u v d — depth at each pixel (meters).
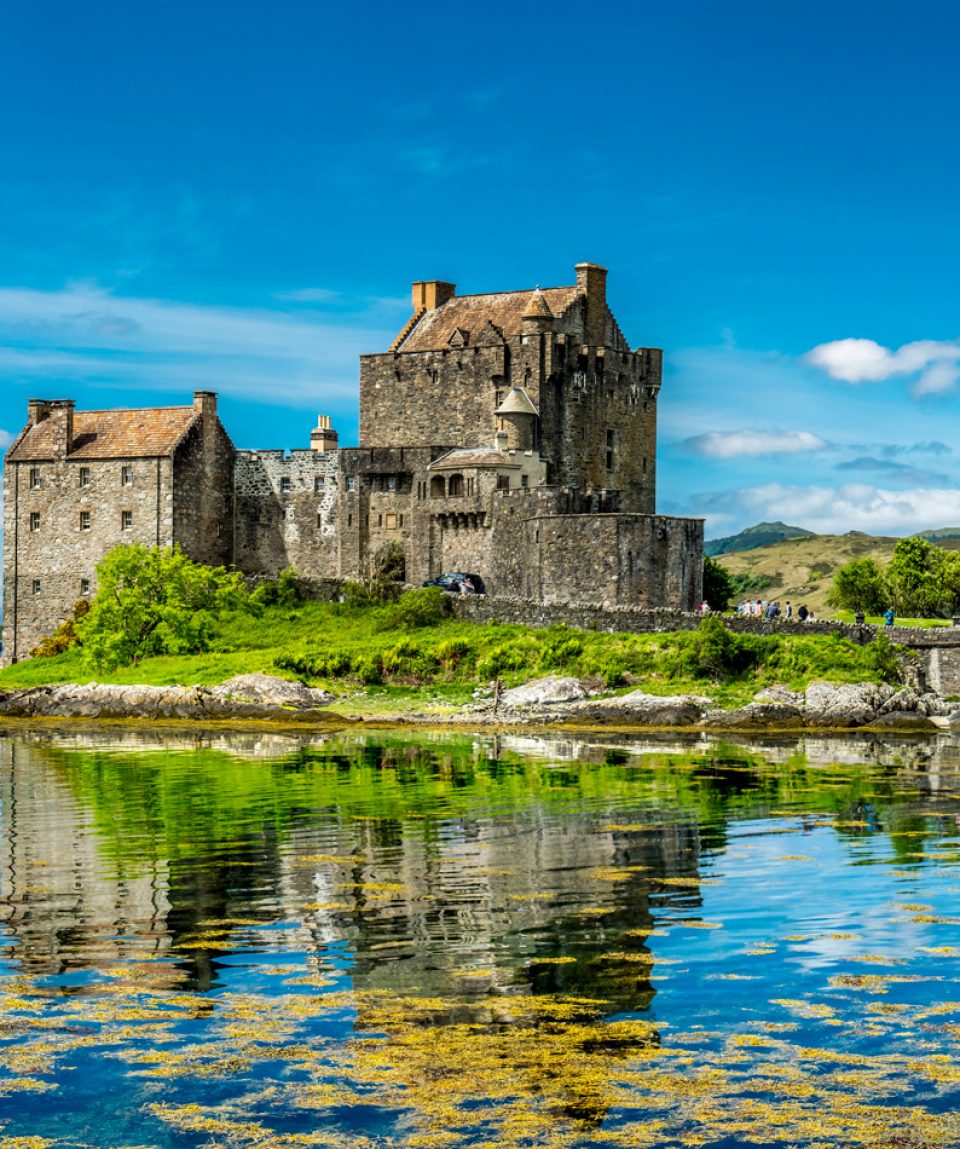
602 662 107.38
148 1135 26.70
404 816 58.88
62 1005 32.91
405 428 144.38
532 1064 29.34
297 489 139.38
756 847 51.44
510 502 127.62
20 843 52.94
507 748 87.75
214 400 140.12
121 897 43.47
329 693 111.62
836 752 84.56
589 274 146.25
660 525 122.69
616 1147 26.08
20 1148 26.30
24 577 141.38
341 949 37.38
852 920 40.09
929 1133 26.42
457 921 40.16
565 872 46.94
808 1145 26.06
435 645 114.00
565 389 141.38
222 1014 32.25
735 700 101.56
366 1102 27.83
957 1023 31.47
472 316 148.12
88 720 112.31
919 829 55.38
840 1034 30.81
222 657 119.94
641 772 74.06
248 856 50.03
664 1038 30.66
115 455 137.62
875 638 106.00
